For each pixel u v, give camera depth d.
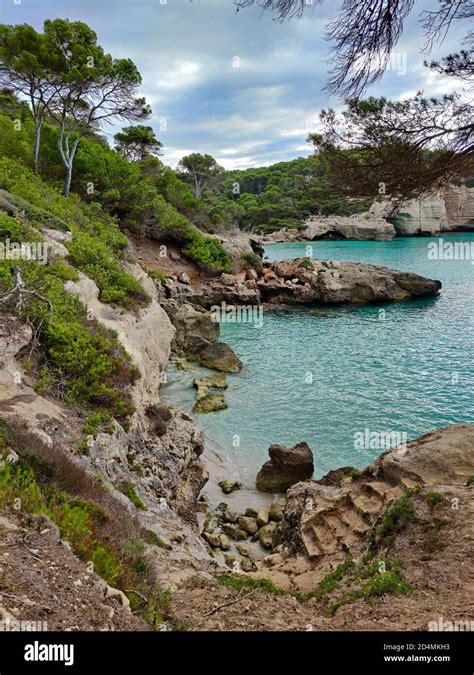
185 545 9.24
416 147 9.27
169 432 14.27
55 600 4.34
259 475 15.77
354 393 23.20
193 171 84.75
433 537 8.10
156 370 18.98
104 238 27.28
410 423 19.81
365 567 8.25
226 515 13.88
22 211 19.80
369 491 10.84
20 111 39.53
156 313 21.42
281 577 9.20
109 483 9.49
